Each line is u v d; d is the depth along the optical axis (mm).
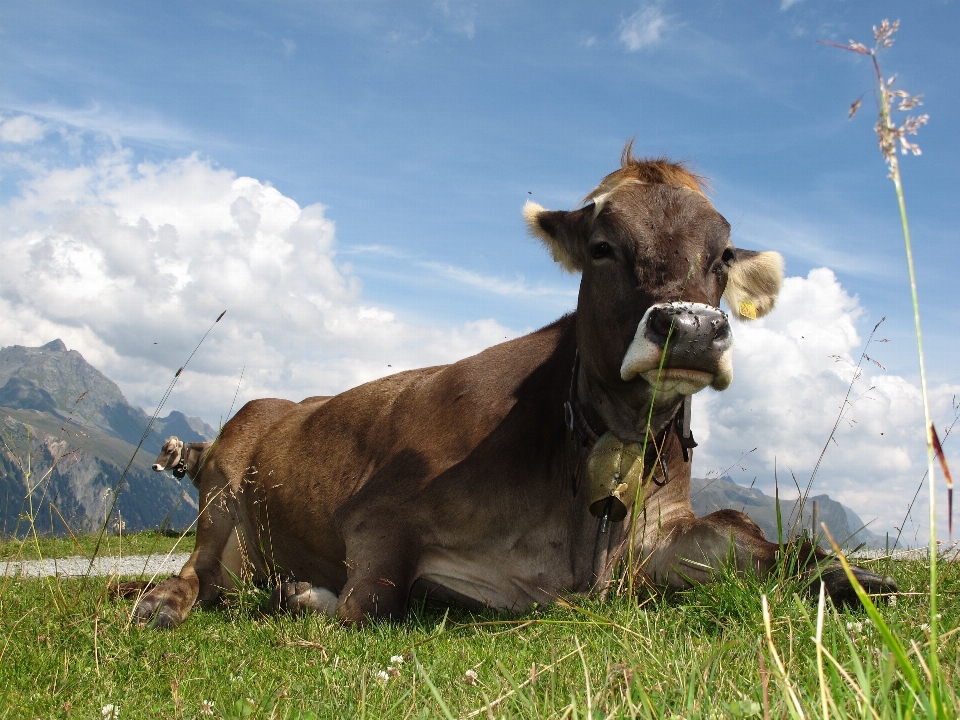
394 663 1168
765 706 666
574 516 1827
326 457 2250
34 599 2008
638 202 1663
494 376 1997
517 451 1849
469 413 1954
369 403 2256
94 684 1189
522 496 1831
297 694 1062
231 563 2463
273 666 1261
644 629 1279
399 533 1879
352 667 1161
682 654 1027
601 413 1739
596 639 1237
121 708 1058
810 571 1469
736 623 1241
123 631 1564
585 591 1823
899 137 529
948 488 561
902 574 1778
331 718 936
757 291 1947
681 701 805
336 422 2301
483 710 845
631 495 1669
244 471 2514
